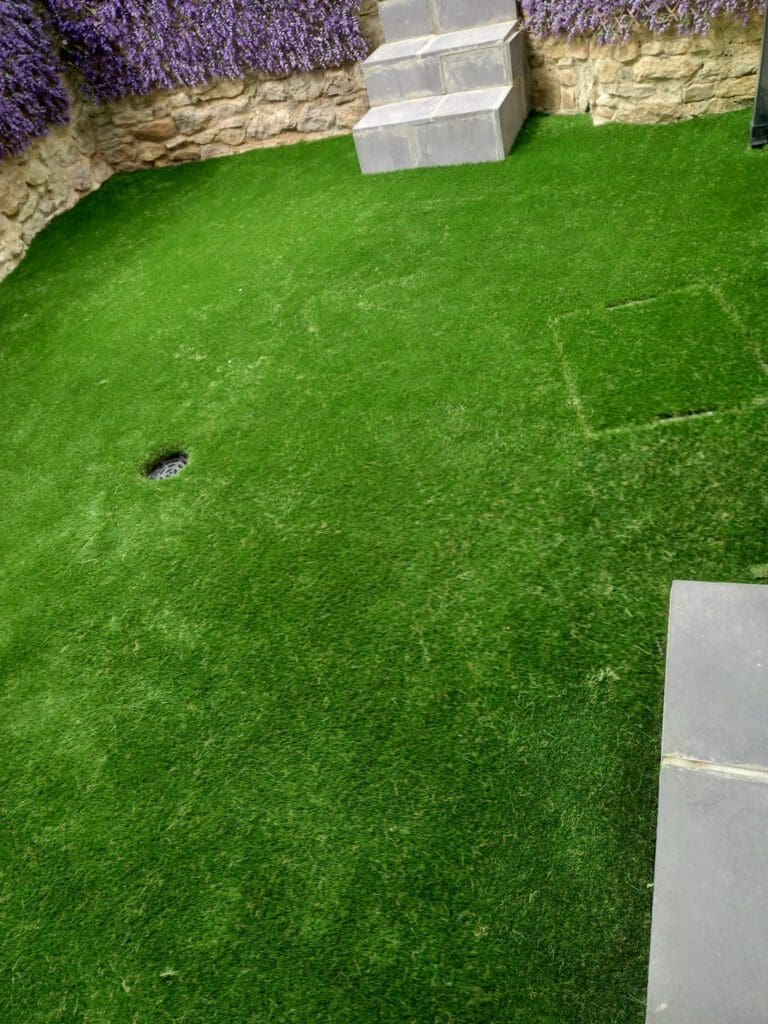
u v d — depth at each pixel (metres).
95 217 5.43
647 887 1.53
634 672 1.87
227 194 5.22
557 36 4.28
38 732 2.20
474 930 1.55
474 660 2.01
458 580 2.22
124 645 2.36
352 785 1.85
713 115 4.00
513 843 1.66
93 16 5.14
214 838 1.83
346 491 2.62
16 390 3.80
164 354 3.70
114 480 3.03
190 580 2.50
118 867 1.84
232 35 5.07
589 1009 1.40
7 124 4.91
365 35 4.95
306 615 2.27
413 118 4.39
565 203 3.78
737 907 0.96
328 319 3.55
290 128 5.55
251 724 2.04
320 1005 1.52
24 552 2.83
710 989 0.91
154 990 1.62
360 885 1.67
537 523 2.29
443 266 3.64
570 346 2.89
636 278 3.11
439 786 1.79
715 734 1.13
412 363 3.09
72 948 1.72
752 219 3.21
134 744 2.09
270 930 1.65
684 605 1.31
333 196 4.67
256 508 2.68
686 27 3.72
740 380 2.50
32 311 4.50
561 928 1.51
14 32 4.91
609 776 1.71
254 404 3.17
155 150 5.88
